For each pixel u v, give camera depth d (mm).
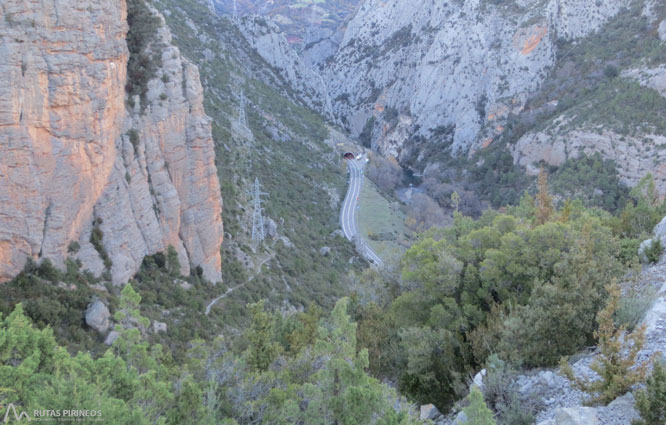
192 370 15305
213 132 68312
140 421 10070
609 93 100062
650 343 12672
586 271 15484
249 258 48438
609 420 10453
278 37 144500
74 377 10336
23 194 23297
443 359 16953
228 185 57312
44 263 24062
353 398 11000
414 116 151375
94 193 26766
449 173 122625
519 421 12094
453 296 20906
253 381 14180
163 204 32594
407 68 166500
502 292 19391
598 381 11484
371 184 107938
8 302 22344
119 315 15383
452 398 16484
